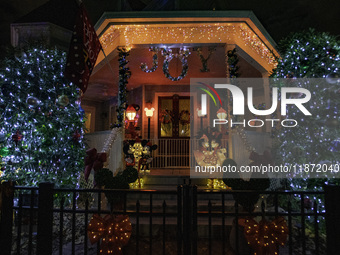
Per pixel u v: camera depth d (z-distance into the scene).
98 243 3.18
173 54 7.16
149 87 10.80
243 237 3.67
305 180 5.29
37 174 5.86
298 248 4.09
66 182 6.18
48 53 6.38
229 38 6.92
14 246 4.18
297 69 5.68
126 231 3.25
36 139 6.02
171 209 4.84
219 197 5.27
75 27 4.73
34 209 3.20
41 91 6.19
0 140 5.73
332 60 5.29
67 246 4.12
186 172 7.32
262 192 3.04
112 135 6.39
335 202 2.91
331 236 2.89
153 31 6.96
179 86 10.71
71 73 4.65
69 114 6.45
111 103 13.34
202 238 4.32
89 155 5.01
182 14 6.58
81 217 5.54
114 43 7.14
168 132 10.52
